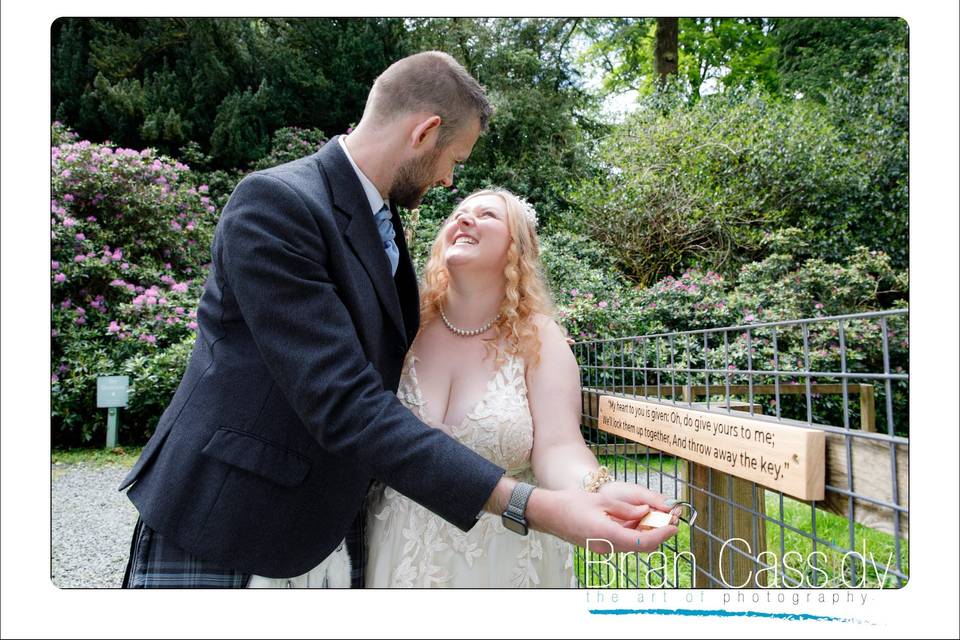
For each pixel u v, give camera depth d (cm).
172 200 585
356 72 686
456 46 693
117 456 479
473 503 90
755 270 575
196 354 114
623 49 803
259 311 96
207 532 102
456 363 139
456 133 119
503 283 142
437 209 615
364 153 117
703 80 804
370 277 110
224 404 105
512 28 723
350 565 125
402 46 689
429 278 149
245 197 102
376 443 91
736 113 630
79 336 510
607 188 641
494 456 129
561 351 142
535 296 143
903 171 604
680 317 537
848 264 591
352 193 111
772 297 543
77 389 488
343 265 104
